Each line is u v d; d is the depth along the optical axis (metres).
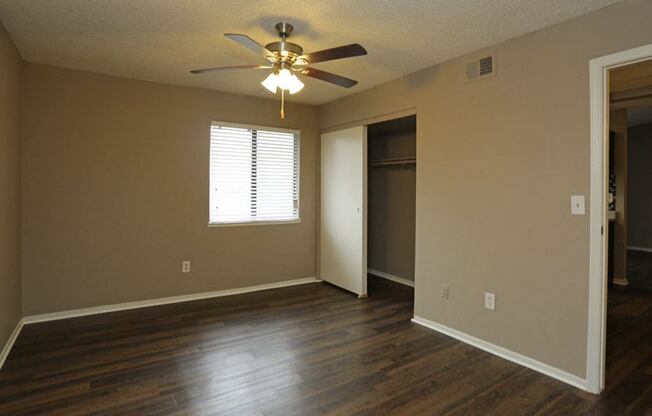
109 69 3.50
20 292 3.27
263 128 4.52
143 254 3.89
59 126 3.46
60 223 3.49
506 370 2.59
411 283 4.87
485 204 2.90
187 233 4.11
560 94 2.45
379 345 2.99
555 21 2.43
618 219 4.93
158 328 3.31
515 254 2.71
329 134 4.74
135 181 3.82
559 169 2.46
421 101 3.41
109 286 3.73
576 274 2.39
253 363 2.67
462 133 3.06
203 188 4.18
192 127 4.09
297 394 2.27
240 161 4.43
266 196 4.62
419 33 2.63
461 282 3.09
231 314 3.70
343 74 3.53
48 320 3.46
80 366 2.60
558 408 2.14
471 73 2.98
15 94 3.01
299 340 3.08
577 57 2.37
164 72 3.57
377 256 5.48
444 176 3.21
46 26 2.59
